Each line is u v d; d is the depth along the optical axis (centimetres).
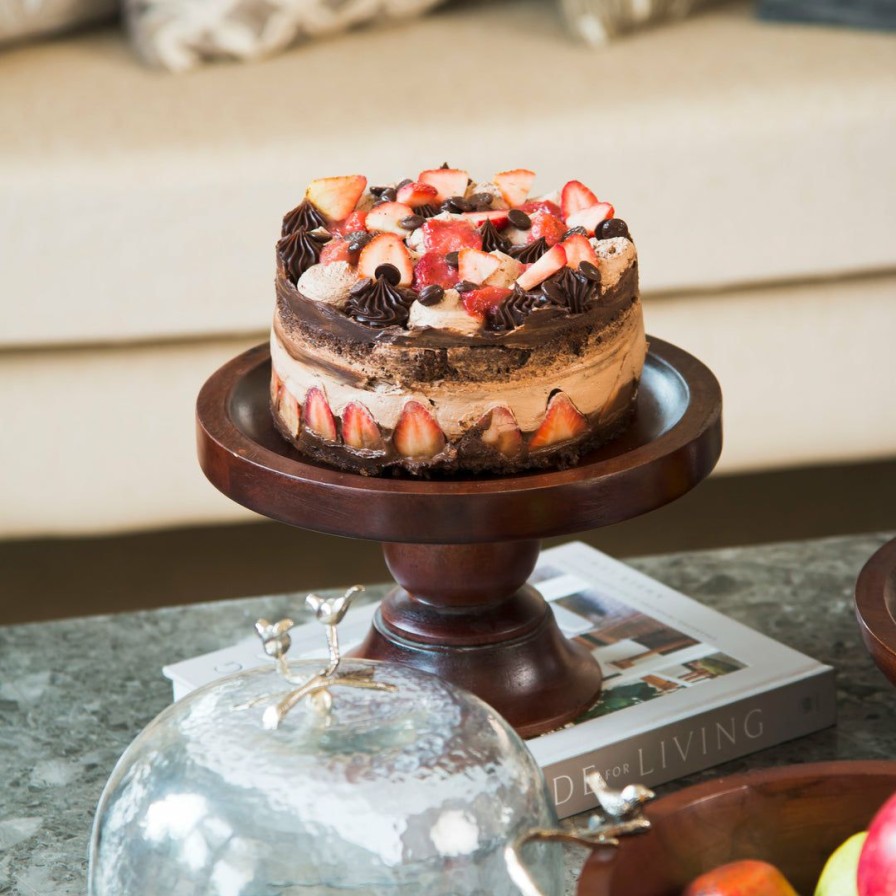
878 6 321
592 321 176
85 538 333
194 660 186
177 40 308
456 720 152
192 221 278
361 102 295
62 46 329
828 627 193
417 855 147
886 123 290
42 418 292
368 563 313
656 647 186
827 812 151
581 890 145
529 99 294
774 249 296
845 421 314
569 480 170
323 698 151
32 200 273
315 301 175
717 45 319
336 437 176
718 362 306
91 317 282
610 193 289
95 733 183
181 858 148
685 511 332
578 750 174
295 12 317
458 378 173
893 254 299
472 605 182
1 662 192
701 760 178
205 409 182
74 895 167
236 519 306
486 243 183
